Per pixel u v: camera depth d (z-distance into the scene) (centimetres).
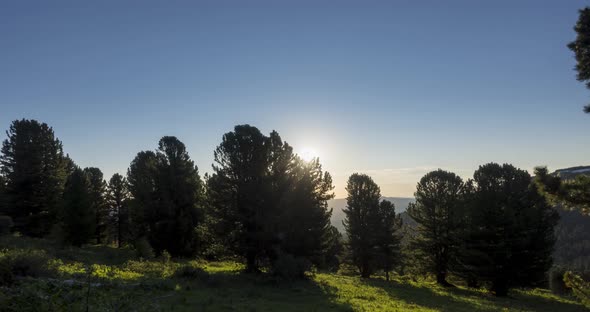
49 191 4897
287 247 3484
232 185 3306
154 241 4556
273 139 3394
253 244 3206
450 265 4281
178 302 1744
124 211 6538
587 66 1308
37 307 699
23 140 4838
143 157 5544
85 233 4400
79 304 738
